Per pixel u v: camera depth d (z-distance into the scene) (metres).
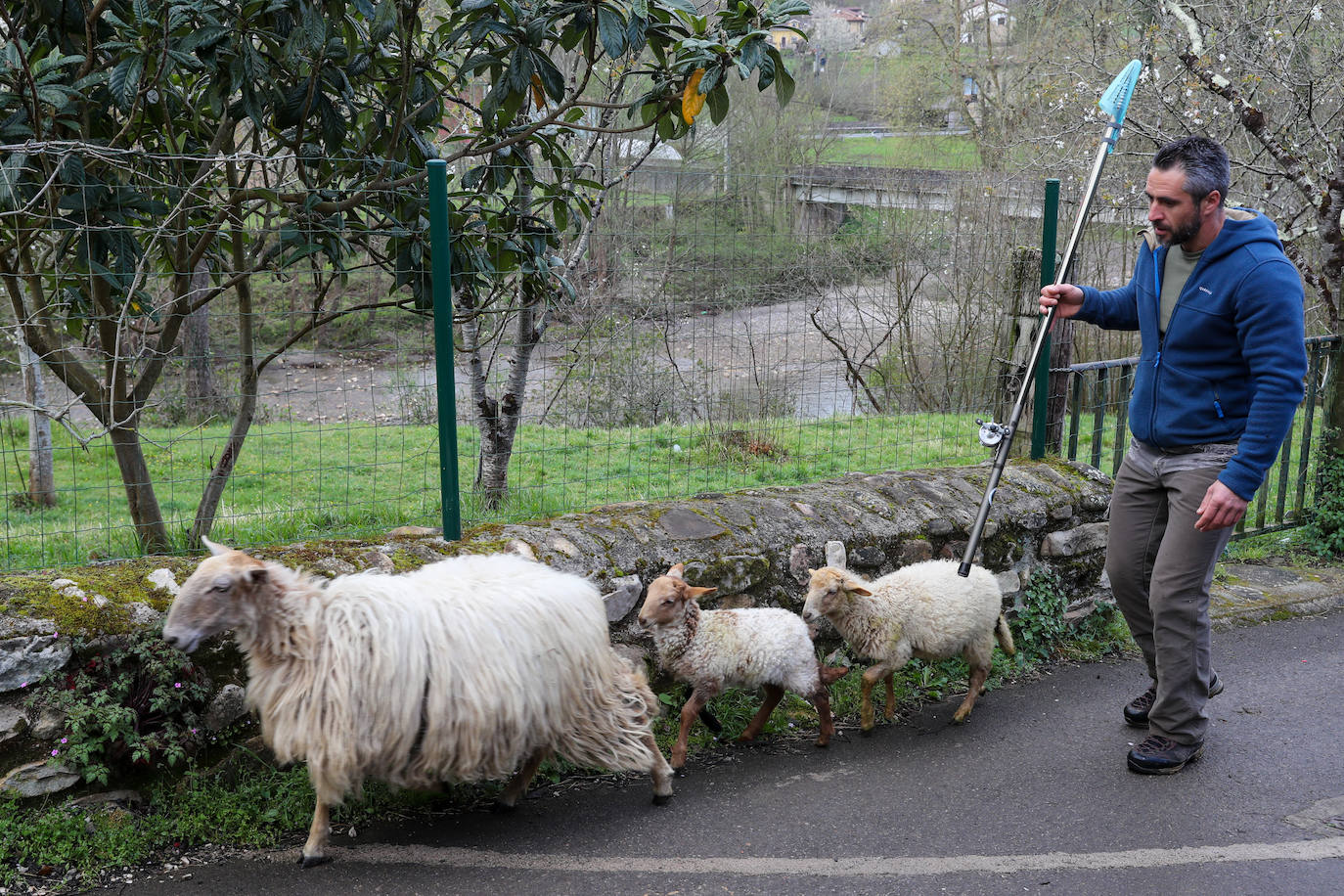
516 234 5.46
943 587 4.37
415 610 3.18
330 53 4.66
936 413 10.01
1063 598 5.48
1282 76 9.53
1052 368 6.02
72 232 4.17
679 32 4.90
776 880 3.24
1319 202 8.21
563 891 3.15
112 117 4.82
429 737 3.12
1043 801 3.79
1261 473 3.69
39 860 3.18
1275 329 3.66
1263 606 5.88
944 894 3.18
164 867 3.23
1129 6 12.01
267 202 5.17
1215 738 4.32
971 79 23.39
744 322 8.53
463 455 9.68
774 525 4.80
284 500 8.26
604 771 3.92
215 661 3.58
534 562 3.60
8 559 5.47
